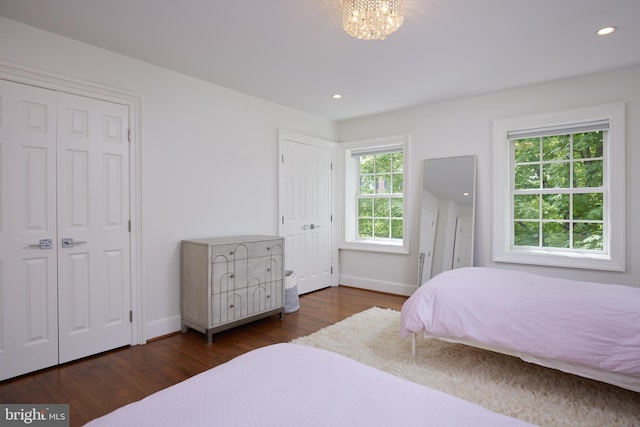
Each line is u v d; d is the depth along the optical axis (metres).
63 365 2.43
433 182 4.07
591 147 3.29
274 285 3.40
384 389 0.96
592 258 3.16
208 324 2.86
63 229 2.44
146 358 2.57
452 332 2.25
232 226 3.58
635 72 2.99
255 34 2.41
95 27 2.31
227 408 0.85
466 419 0.82
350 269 4.87
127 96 2.76
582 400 1.93
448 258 3.90
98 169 2.61
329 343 2.78
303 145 4.39
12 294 2.23
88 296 2.56
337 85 3.44
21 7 2.06
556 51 2.68
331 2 2.02
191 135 3.21
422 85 3.44
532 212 3.59
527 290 2.23
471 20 2.22
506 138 3.65
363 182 4.93
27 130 2.27
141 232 2.85
